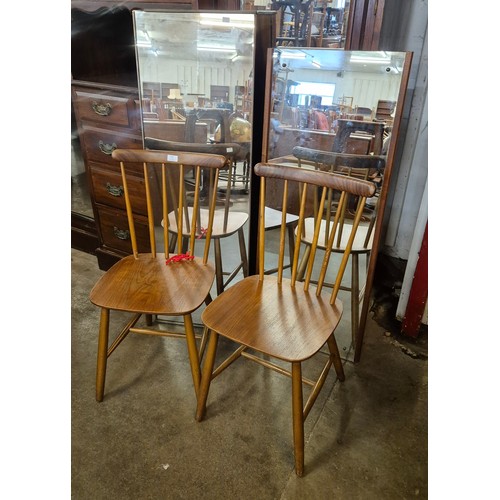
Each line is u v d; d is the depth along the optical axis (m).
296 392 1.06
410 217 1.97
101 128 1.72
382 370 1.55
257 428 1.29
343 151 1.35
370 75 1.23
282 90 1.36
